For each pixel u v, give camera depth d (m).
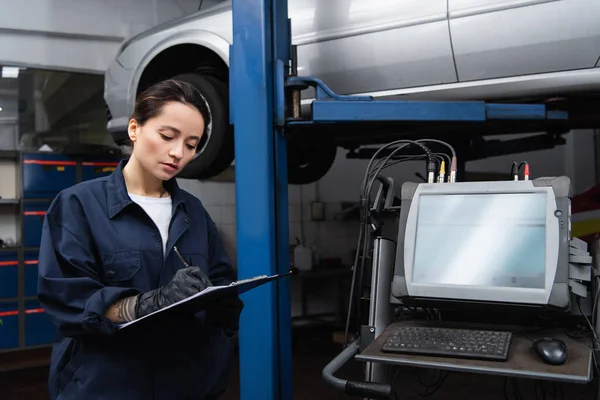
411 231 1.48
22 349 4.49
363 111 1.98
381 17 2.47
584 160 5.95
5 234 4.92
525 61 2.25
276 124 2.03
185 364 1.28
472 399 3.23
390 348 1.34
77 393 1.20
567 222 1.35
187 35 2.94
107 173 4.83
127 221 1.25
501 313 1.58
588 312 1.42
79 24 4.57
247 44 2.02
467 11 2.31
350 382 1.31
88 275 1.19
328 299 5.77
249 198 2.01
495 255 1.39
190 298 1.06
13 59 4.35
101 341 1.21
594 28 2.13
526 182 1.42
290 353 2.04
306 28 2.62
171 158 1.22
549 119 2.28
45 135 5.40
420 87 2.44
